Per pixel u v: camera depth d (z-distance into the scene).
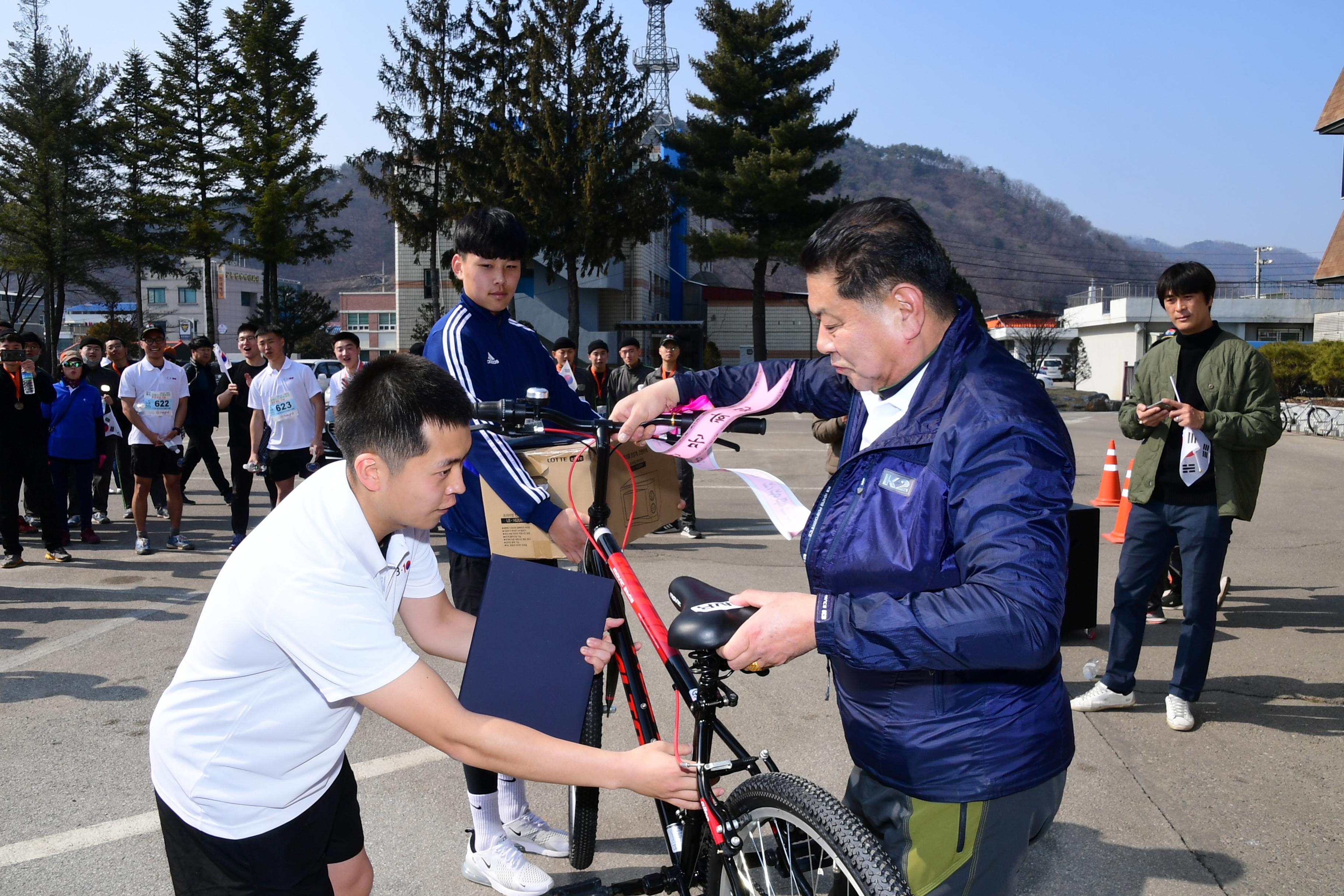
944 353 1.58
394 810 3.33
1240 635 5.37
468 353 2.78
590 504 2.73
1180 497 3.88
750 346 46.06
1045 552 1.40
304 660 1.56
